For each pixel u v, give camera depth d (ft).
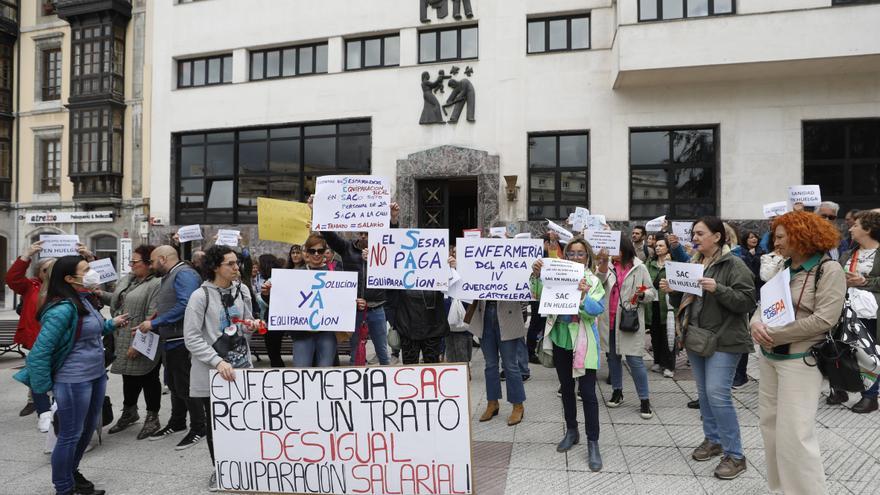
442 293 18.07
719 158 43.14
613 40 44.06
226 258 13.79
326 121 52.37
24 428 18.94
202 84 57.82
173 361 16.66
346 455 12.02
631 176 45.34
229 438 12.59
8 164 65.87
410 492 11.76
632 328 18.20
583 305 14.11
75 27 61.87
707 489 12.76
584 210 25.86
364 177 17.21
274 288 15.14
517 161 46.96
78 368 12.80
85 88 61.67
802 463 10.48
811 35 37.99
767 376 11.53
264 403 12.42
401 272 16.70
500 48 47.52
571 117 45.91
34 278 21.52
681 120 43.68
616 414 18.75
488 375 18.51
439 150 48.34
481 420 18.33
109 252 61.82
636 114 44.57
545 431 17.17
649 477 13.53
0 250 67.36
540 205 47.14
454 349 21.88
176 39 57.21
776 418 11.13
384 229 16.89
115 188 60.44
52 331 12.33
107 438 17.66
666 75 41.91
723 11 41.09
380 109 50.47
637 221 44.83
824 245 10.40
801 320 10.39
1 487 14.01
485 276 16.40
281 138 54.34
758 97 42.34
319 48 53.78
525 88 46.91
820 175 41.98
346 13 51.62
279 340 24.63
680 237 26.30
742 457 13.39
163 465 15.24
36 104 65.10
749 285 12.96
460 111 48.26
